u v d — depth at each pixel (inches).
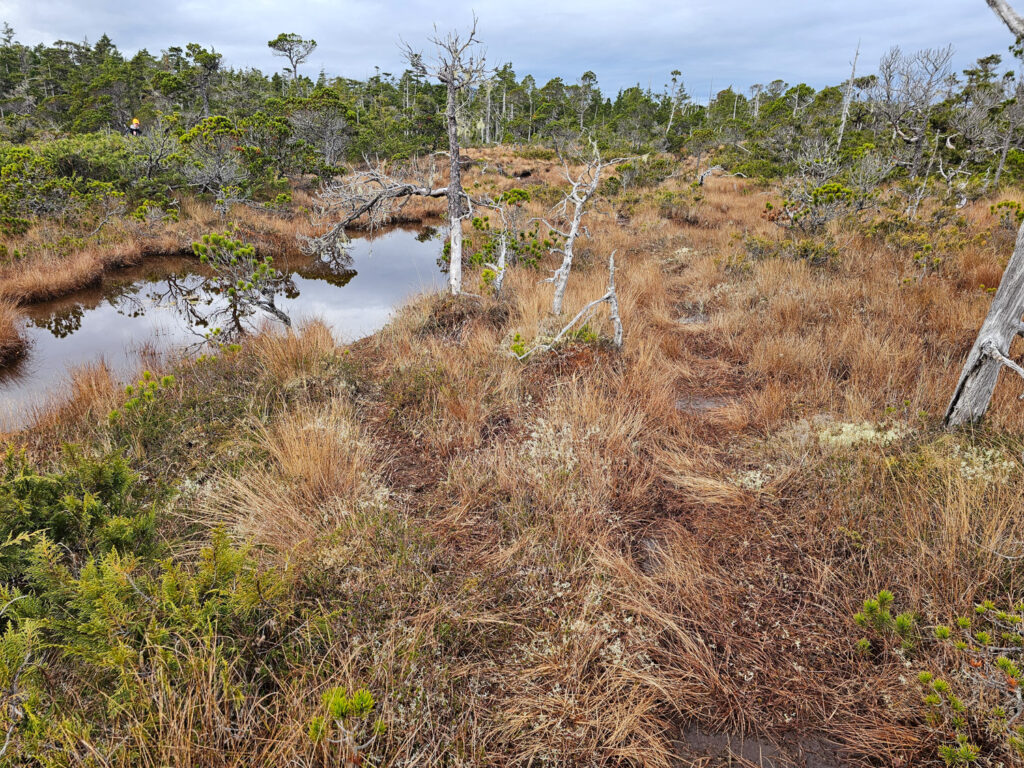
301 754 71.7
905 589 104.3
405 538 119.5
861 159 576.7
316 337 266.1
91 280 436.5
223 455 159.8
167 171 676.7
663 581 114.7
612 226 572.4
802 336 242.2
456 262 323.9
